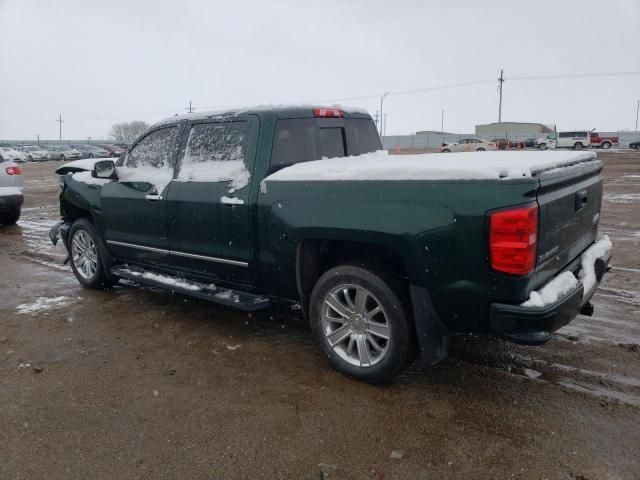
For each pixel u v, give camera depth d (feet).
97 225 18.71
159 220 16.01
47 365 13.55
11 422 10.89
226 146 14.49
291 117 14.07
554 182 10.12
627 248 24.13
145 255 17.11
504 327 9.93
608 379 12.00
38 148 190.60
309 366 13.11
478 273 10.02
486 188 9.80
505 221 9.55
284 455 9.59
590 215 12.90
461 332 10.86
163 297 19.02
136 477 9.12
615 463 9.07
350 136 15.74
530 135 194.59
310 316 12.82
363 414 10.84
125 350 14.38
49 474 9.25
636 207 36.70
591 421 10.36
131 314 17.22
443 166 10.49
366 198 11.23
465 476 8.90
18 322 16.71
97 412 11.21
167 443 10.05
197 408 11.25
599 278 12.48
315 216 11.94
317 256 12.94
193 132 15.49
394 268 11.84
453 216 10.09
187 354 14.02
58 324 16.46
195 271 15.56
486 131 229.66
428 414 10.78
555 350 13.58
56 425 10.75
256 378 12.55
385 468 9.16
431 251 10.40
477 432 10.11
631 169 73.56
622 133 208.54
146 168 16.98
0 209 33.55
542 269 10.23
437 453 9.51
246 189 13.48
